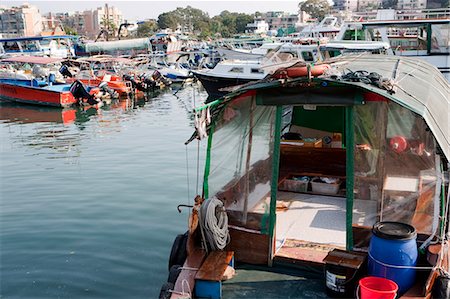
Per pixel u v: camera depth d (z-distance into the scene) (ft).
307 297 17.85
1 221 33.42
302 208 25.04
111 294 23.91
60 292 24.14
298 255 19.79
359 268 17.52
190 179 43.16
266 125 19.98
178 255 20.71
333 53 70.13
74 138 63.41
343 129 32.50
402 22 68.13
